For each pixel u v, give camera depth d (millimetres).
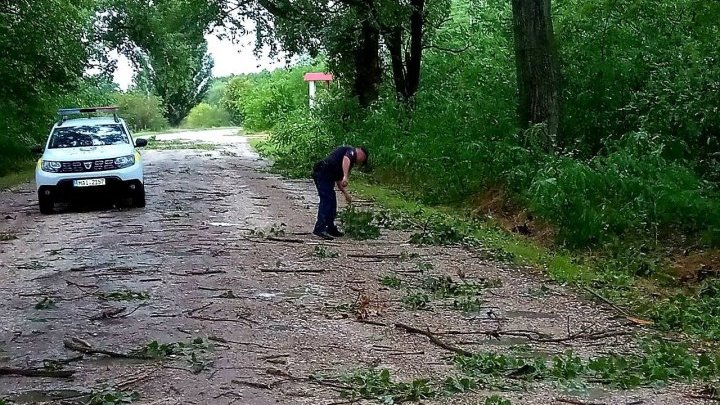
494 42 19969
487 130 15805
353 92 24953
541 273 9883
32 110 29078
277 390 5566
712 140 13734
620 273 10070
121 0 32812
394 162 18906
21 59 26859
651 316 7902
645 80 15086
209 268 9656
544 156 13766
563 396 5523
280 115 45594
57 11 27891
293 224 13203
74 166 14945
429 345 6734
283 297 8305
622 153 12297
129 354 6324
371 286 8914
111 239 11797
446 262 10383
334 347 6605
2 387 5629
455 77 21094
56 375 5832
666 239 11508
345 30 23219
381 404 5305
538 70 14711
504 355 6484
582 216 11438
